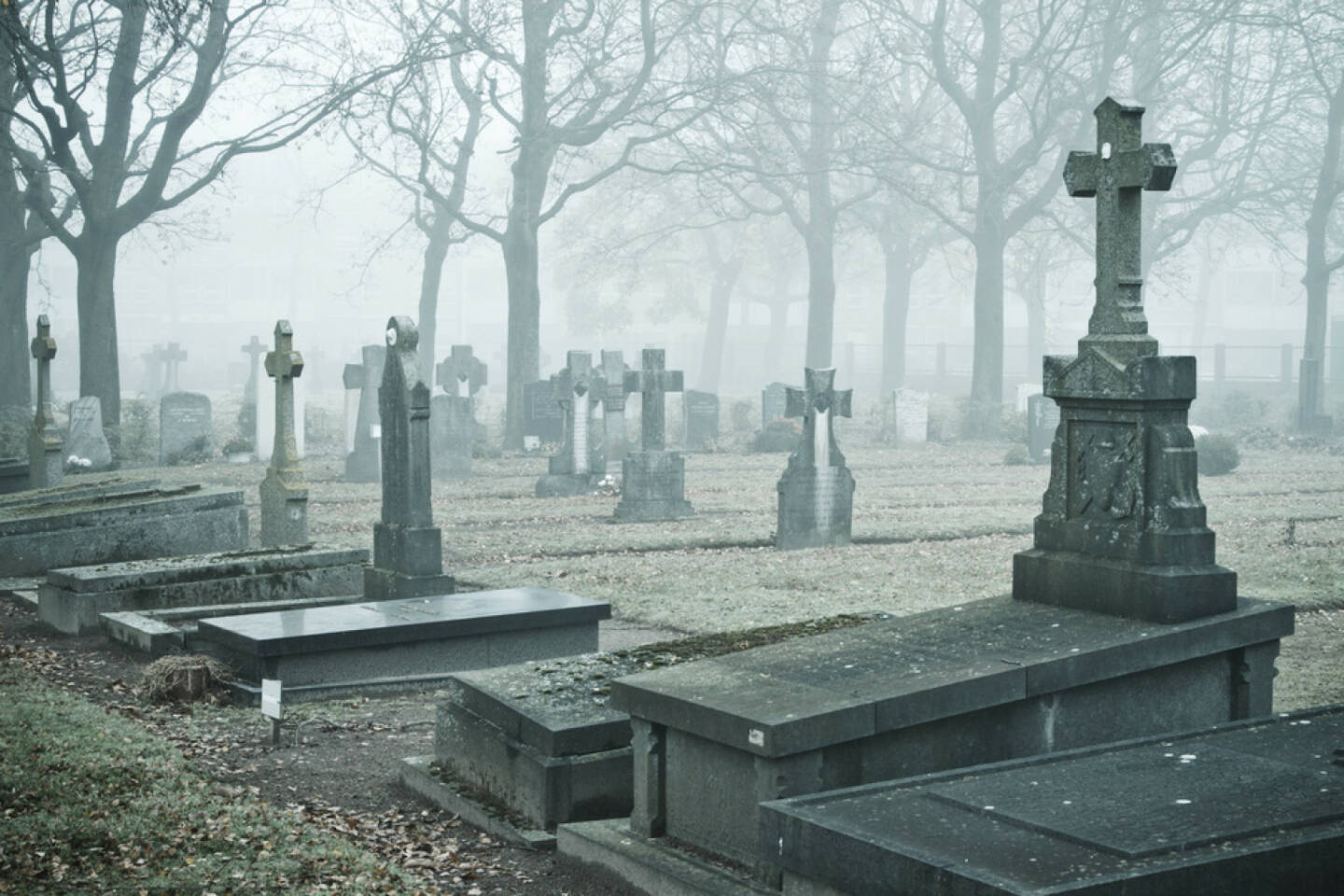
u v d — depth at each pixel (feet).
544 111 124.16
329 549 47.88
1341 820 16.84
